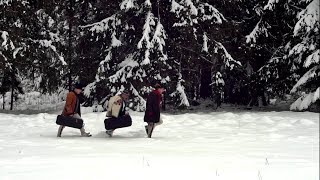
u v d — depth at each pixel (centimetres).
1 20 1761
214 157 750
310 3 1753
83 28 1961
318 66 1758
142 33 1897
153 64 1895
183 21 1839
